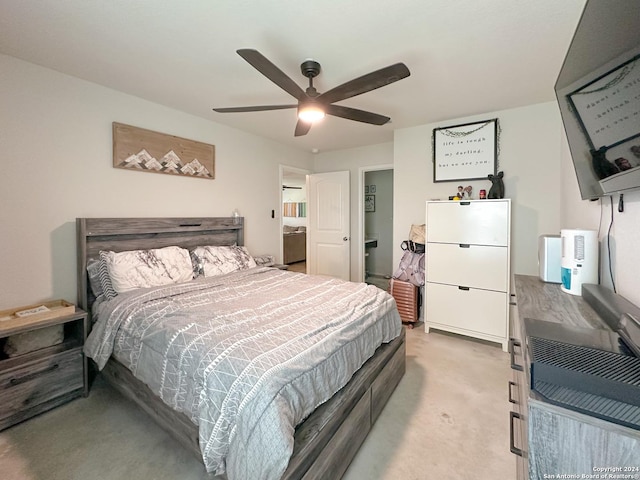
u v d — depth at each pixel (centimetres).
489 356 273
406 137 357
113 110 251
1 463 150
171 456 156
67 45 186
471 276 295
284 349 133
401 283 348
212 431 115
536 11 153
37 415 186
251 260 329
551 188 280
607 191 125
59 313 199
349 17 158
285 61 201
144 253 245
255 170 390
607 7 102
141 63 208
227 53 194
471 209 292
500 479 144
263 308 186
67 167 227
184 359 138
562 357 78
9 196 202
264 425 106
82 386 206
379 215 613
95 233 233
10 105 201
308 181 496
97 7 151
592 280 162
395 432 176
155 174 284
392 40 178
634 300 126
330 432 133
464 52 192
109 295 215
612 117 111
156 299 204
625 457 63
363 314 187
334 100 186
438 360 265
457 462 154
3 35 175
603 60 111
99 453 158
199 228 312
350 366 159
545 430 71
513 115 294
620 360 76
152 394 164
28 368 182
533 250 290
